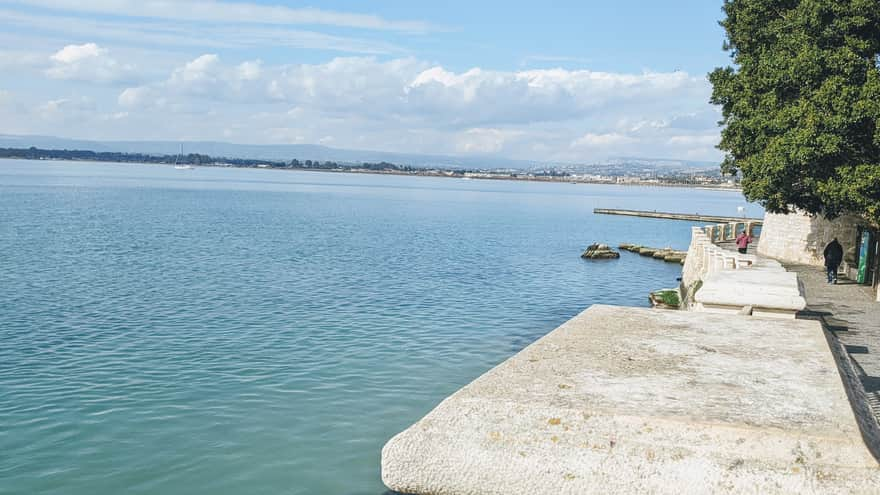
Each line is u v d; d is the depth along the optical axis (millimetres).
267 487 15281
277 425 18844
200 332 29594
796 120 30656
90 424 18594
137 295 38281
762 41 35938
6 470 15781
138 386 21891
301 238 77562
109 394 21078
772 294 8445
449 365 25344
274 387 22125
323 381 22891
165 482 15414
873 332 19641
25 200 127562
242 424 18875
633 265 65375
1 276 43406
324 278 47125
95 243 64312
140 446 17250
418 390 22203
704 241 38219
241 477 15734
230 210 125625
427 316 34938
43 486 15086
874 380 12914
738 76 36156
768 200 35469
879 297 26344
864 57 31109
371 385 22609
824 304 25578
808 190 33844
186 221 96000
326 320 32938
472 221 124250
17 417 18953
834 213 34312
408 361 25734
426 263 58406
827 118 29219
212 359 25266
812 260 41406
